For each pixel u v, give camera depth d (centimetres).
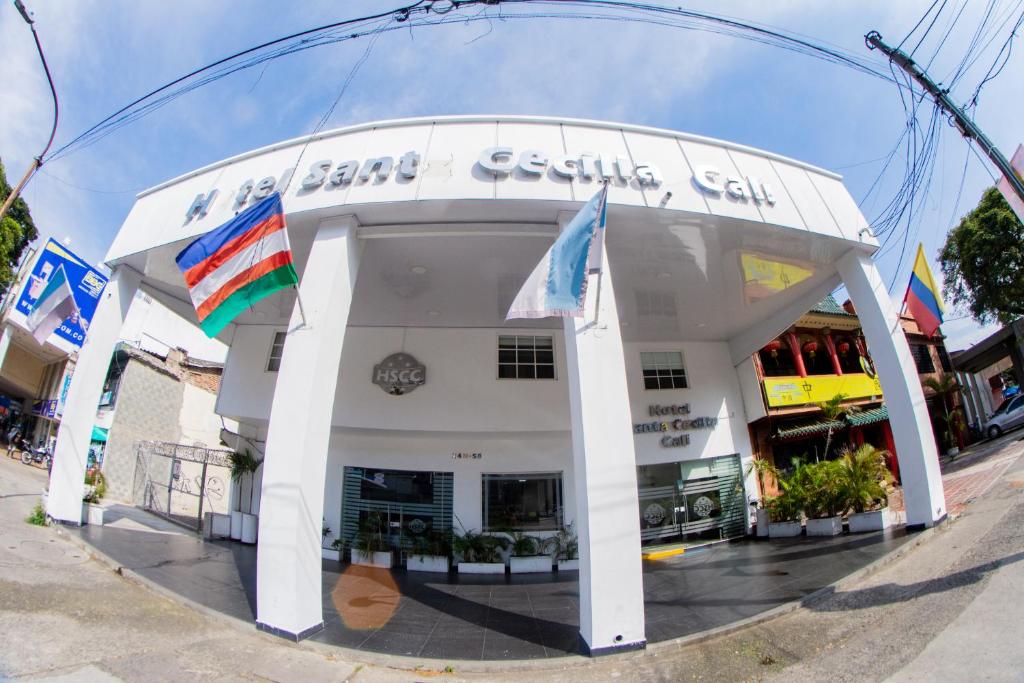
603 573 627
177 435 2084
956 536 870
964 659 469
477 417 1244
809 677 500
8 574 705
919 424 966
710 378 1488
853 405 1758
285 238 737
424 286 1086
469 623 734
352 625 711
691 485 1389
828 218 980
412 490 1243
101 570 834
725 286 1155
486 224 850
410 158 810
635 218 855
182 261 786
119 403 1880
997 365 2991
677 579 949
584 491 654
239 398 1330
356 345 1302
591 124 872
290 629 637
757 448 1555
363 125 879
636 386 1419
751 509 1413
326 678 541
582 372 688
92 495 1280
